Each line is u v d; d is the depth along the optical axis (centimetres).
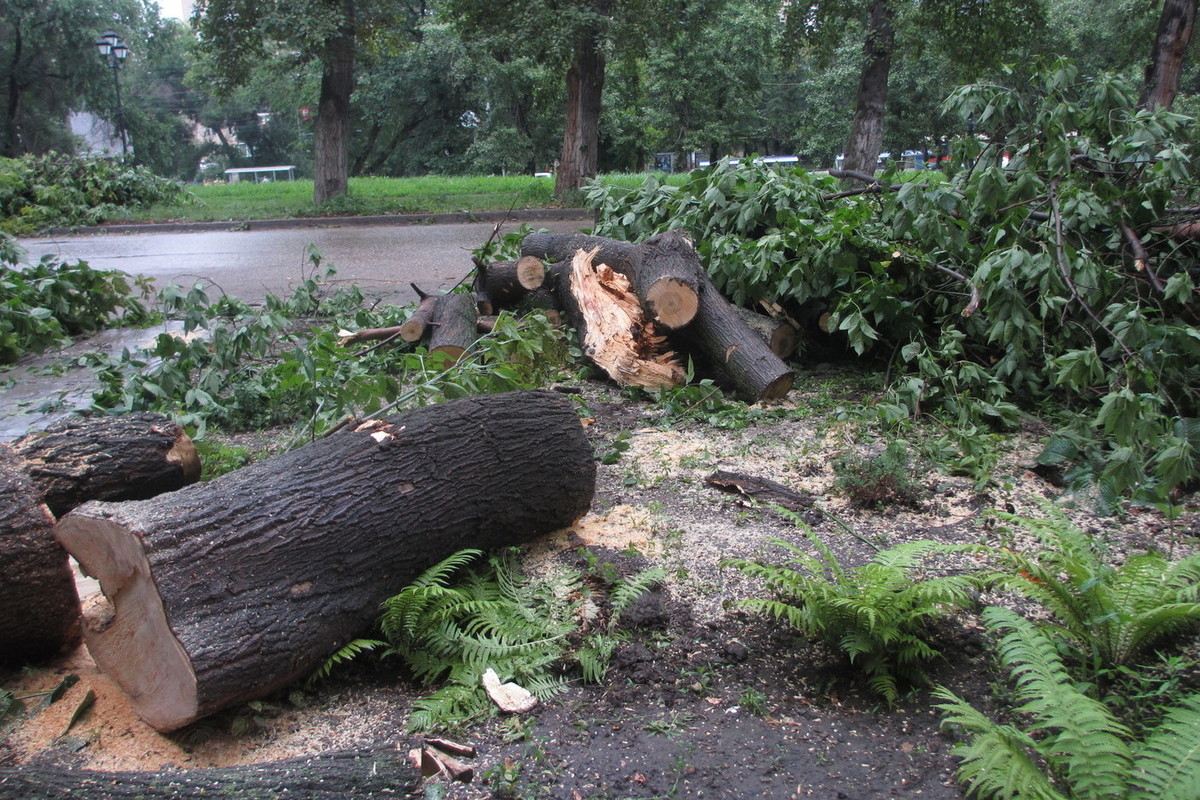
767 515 393
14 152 4116
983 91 563
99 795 222
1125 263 527
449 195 2181
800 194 651
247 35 1827
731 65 3634
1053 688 229
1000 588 322
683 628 306
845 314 588
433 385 456
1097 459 407
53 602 287
